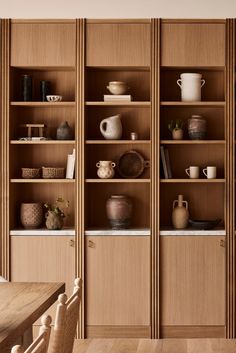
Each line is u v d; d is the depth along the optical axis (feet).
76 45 18.92
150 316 18.86
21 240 18.95
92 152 20.18
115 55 18.94
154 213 18.86
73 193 20.16
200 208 20.11
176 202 20.13
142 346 17.99
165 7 18.79
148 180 18.92
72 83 20.11
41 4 18.84
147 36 18.92
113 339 18.78
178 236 18.85
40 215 19.48
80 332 18.84
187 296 18.90
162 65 18.95
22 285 12.41
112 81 20.12
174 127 19.84
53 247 18.94
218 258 18.88
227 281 18.84
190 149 20.12
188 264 18.86
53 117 20.17
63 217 19.38
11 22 18.98
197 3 18.75
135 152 19.97
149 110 20.12
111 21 18.93
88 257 18.93
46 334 6.68
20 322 9.35
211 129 20.16
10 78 19.08
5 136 19.01
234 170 18.99
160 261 18.90
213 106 19.60
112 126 19.26
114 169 20.17
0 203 18.95
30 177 19.27
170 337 18.92
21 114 20.15
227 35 18.85
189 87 19.15
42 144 20.17
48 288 12.06
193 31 18.90
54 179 19.13
